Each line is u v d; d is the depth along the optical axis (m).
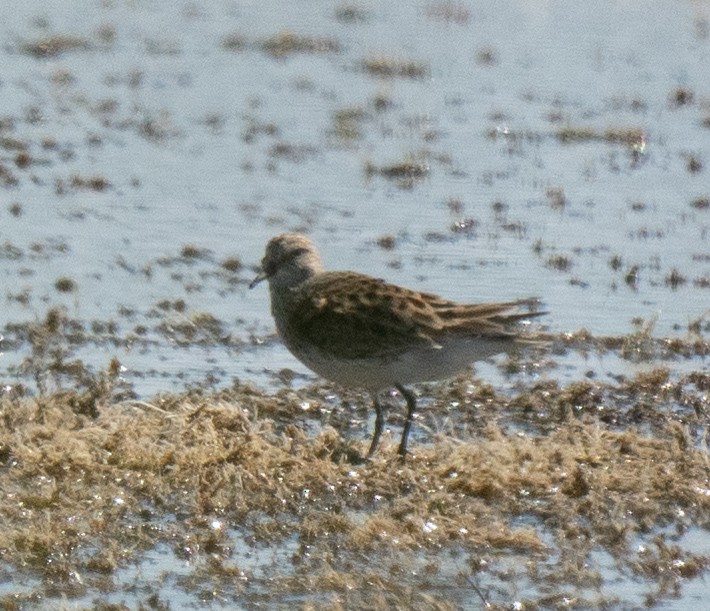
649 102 25.52
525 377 14.93
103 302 16.44
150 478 11.72
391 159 22.12
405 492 11.85
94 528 10.94
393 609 10.07
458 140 23.25
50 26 30.16
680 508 11.84
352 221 19.47
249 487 11.66
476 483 11.92
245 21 31.33
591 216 19.94
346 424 13.54
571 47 29.12
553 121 24.33
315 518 11.33
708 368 15.23
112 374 14.24
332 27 30.84
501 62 28.08
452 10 32.19
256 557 10.73
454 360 12.65
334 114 24.56
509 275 17.59
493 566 10.77
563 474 12.17
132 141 22.84
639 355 15.52
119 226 19.03
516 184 21.22
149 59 27.91
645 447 12.92
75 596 10.06
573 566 10.79
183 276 17.39
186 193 20.47
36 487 11.57
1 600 9.94
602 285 17.41
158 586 10.23
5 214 19.27
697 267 18.11
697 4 32.28
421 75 27.12
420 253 18.25
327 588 10.31
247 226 19.16
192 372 14.61
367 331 12.55
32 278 17.06
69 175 20.94
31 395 13.67
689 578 10.71
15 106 24.41
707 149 22.98
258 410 13.56
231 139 23.09
